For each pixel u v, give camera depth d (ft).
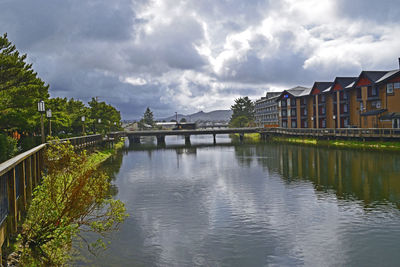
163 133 252.42
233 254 39.60
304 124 266.98
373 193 66.85
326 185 75.92
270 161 121.90
